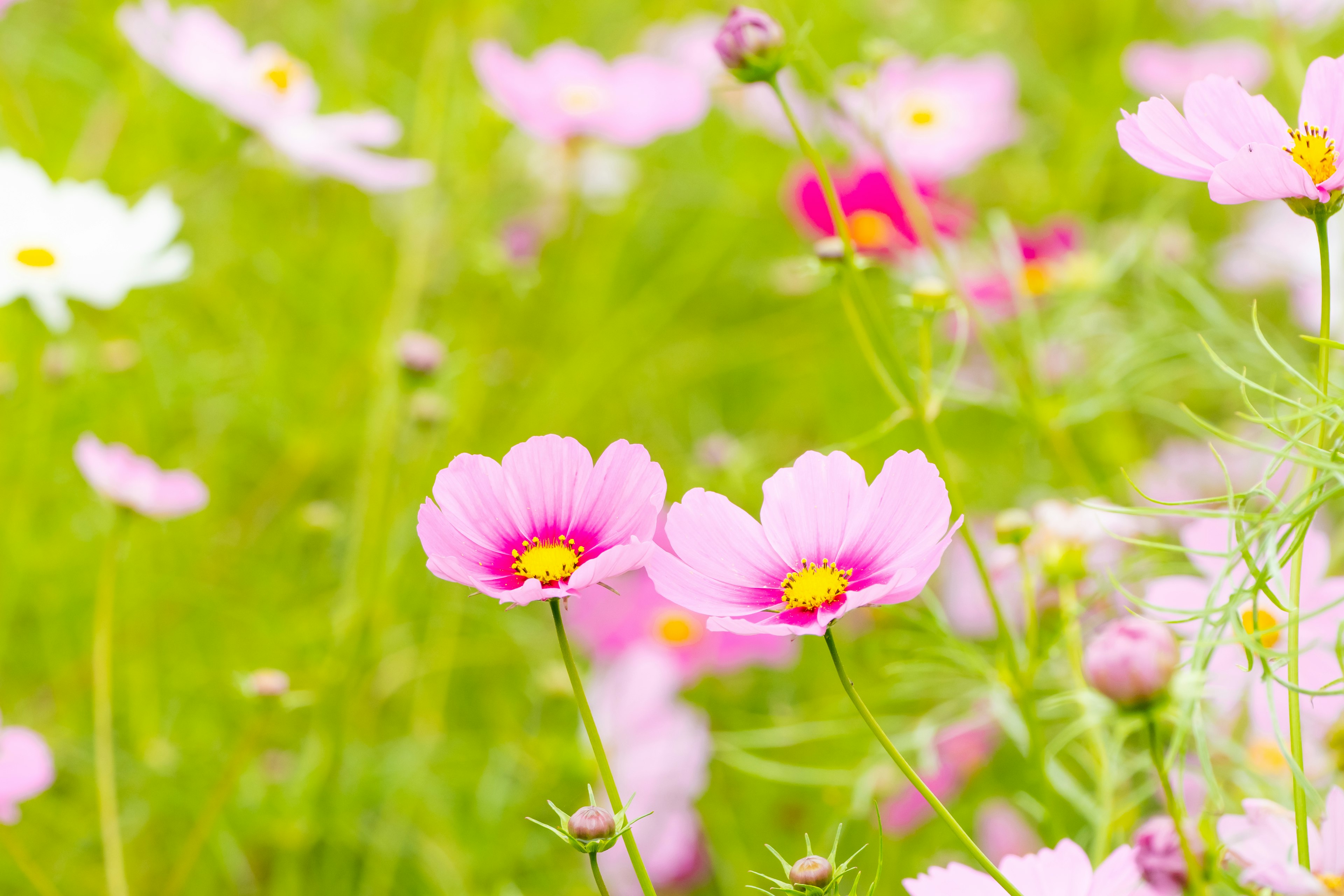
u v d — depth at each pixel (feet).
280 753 6.63
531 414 8.24
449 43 8.54
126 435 7.82
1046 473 7.26
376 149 9.41
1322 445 5.08
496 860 6.05
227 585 7.33
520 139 9.10
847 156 8.44
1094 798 5.76
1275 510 5.12
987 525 6.90
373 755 6.36
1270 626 5.22
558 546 4.99
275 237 8.94
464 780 6.65
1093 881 4.99
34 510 7.36
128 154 8.22
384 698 6.73
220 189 8.72
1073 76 10.21
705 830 6.21
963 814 5.96
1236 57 9.21
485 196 8.70
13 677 6.97
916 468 4.99
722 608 4.98
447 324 8.42
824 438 8.54
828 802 5.95
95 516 7.26
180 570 7.39
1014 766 6.09
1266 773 5.48
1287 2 8.25
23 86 9.19
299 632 6.79
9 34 8.61
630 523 4.98
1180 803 5.13
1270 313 8.49
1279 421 5.06
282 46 9.74
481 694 7.21
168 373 8.02
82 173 8.07
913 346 7.95
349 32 9.36
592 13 10.25
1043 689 5.80
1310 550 5.27
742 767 5.91
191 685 6.78
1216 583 5.05
